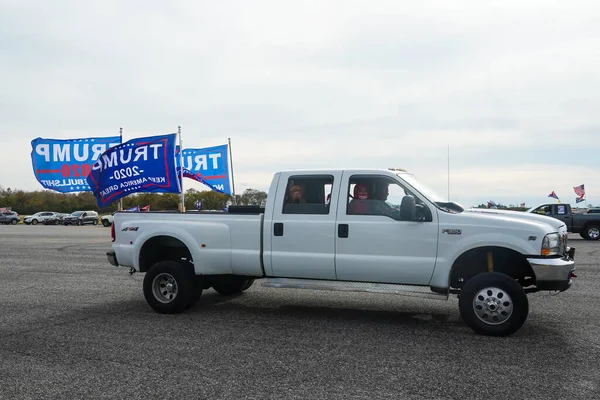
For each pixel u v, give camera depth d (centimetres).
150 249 794
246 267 716
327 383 448
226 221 726
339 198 677
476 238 612
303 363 505
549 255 600
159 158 912
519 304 591
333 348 559
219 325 670
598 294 893
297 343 580
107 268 1305
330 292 932
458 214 630
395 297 879
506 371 479
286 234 692
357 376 466
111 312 758
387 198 665
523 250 597
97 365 500
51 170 1673
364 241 656
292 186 705
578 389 431
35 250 1858
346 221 665
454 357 524
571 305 796
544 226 610
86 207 8544
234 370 484
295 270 692
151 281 749
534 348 556
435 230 629
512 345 568
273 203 708
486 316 606
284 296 889
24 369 490
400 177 662
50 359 522
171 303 739
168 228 750
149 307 797
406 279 644
